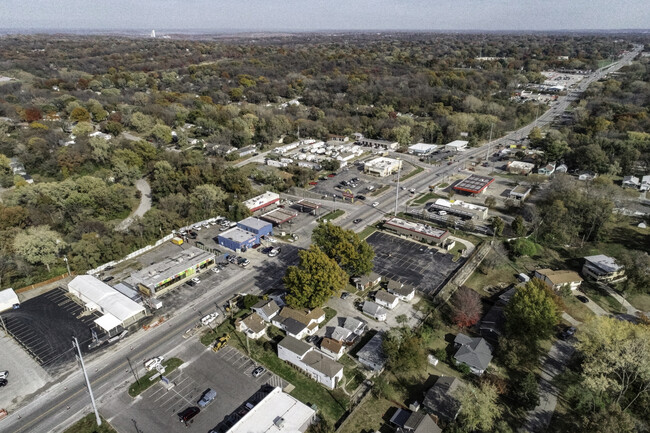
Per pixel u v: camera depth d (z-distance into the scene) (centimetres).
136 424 5672
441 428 5572
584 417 5209
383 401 6088
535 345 7162
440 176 15888
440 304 8212
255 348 7119
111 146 15575
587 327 6638
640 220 11838
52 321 7794
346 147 18800
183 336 7419
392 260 9938
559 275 8800
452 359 6806
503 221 11862
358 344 7238
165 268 9050
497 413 5509
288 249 10481
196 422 5691
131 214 12394
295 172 15400
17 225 10362
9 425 5672
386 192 14338
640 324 6644
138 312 7806
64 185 11650
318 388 6319
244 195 13175
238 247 10256
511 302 7369
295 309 7806
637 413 5706
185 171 13662
